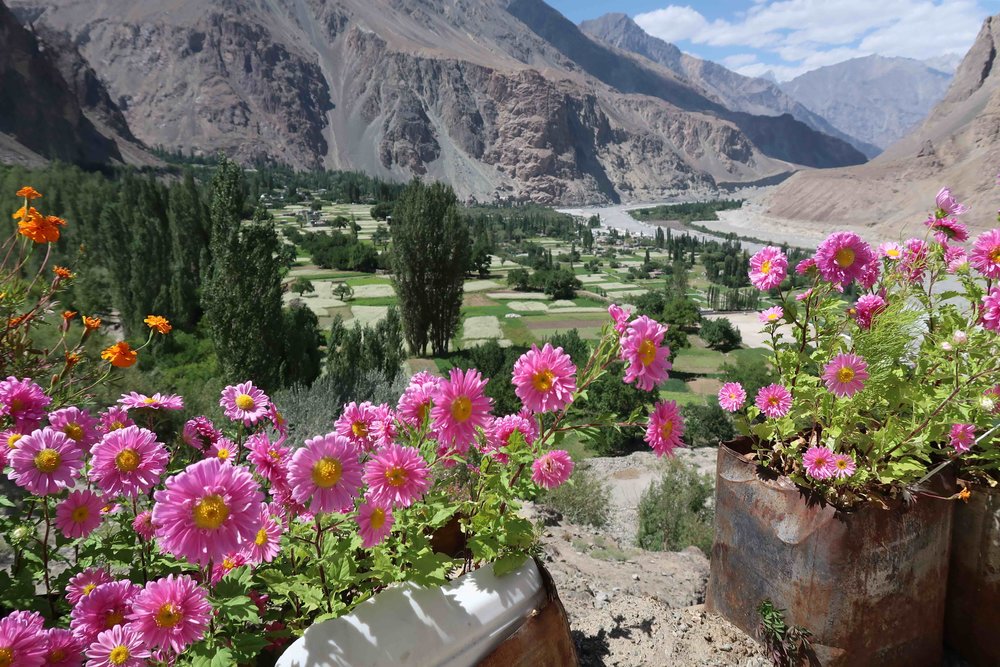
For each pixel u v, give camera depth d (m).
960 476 2.89
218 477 1.47
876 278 2.78
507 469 2.08
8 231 42.12
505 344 71.94
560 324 85.75
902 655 2.66
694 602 3.86
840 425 2.69
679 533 11.16
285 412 10.51
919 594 2.65
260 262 21.33
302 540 1.96
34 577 2.03
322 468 1.56
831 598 2.58
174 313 37.78
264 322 21.50
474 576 1.95
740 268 134.38
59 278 2.89
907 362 2.85
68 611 2.07
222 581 1.85
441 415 1.81
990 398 2.34
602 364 2.02
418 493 1.68
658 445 2.00
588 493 11.54
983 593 2.79
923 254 2.91
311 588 1.82
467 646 1.80
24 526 2.00
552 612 2.01
